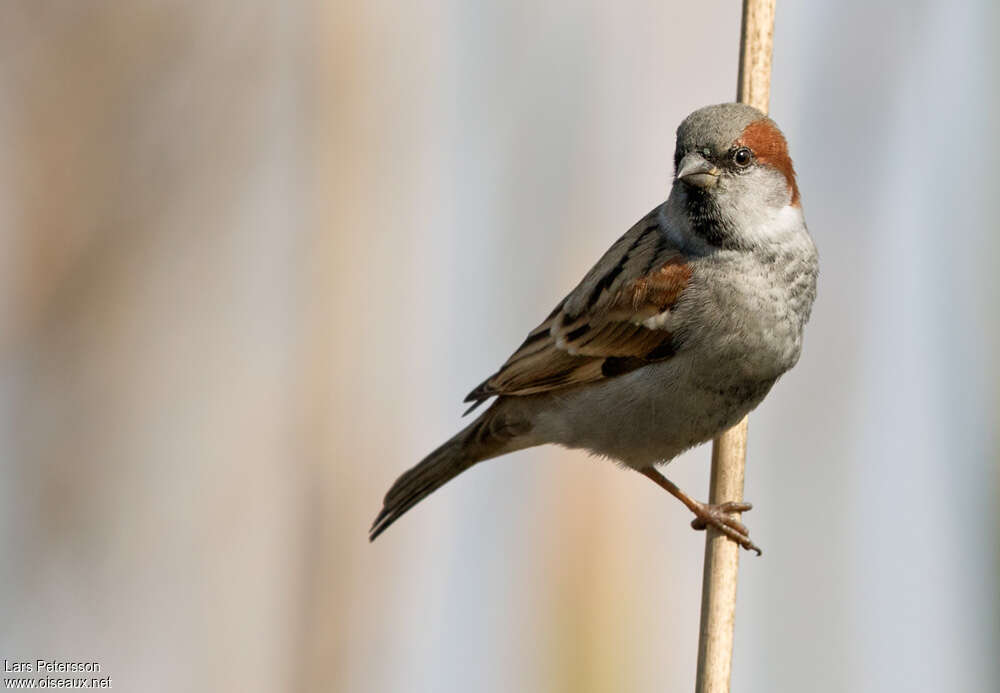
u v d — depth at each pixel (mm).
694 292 11391
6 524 12508
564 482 12406
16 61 12875
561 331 11852
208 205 13078
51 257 12820
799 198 11594
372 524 12484
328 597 12508
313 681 12391
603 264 11898
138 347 12930
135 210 12992
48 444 12672
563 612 12078
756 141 11227
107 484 12672
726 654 10695
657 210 12031
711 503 11289
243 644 12469
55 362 12789
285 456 12734
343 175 12844
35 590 12414
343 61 12875
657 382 11562
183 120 13094
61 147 12875
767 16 11320
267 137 13141
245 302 13016
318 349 12750
